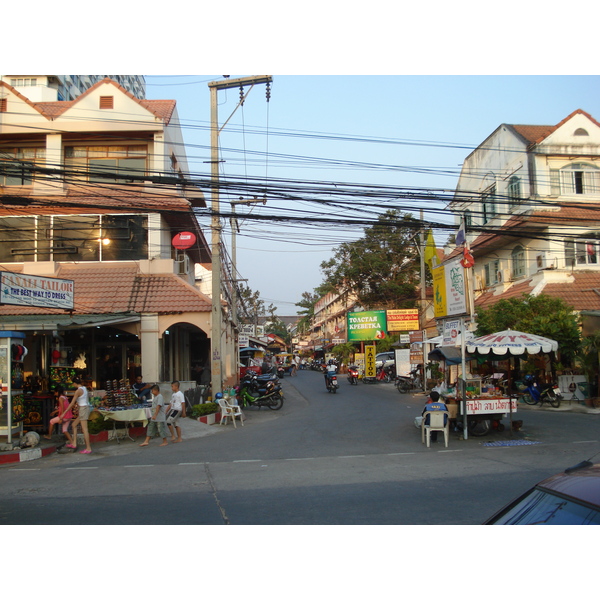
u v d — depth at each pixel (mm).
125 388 16172
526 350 14195
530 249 25078
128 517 7059
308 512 7137
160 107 23031
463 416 13695
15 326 15930
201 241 25719
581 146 24781
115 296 20062
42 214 21125
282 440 14148
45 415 15516
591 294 22734
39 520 6996
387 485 8711
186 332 27500
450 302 14539
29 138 21625
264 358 55156
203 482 9320
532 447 12031
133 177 14898
